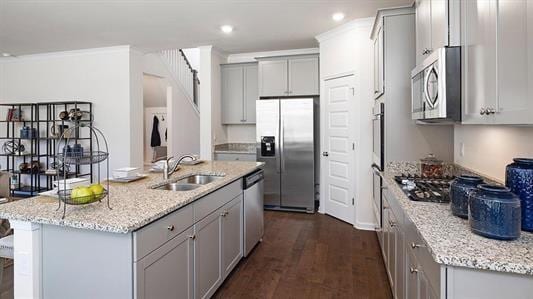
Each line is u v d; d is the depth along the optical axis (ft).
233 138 19.48
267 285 8.57
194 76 24.14
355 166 13.44
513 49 3.86
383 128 10.13
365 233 12.71
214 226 7.81
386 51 10.02
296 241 11.85
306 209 15.98
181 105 22.11
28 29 13.57
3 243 6.90
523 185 4.31
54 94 18.11
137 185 7.80
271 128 16.31
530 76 3.47
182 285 6.27
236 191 9.42
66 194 5.54
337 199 14.64
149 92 23.62
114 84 16.81
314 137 15.98
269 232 12.87
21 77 18.75
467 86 5.44
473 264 3.44
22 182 19.75
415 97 7.89
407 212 5.40
